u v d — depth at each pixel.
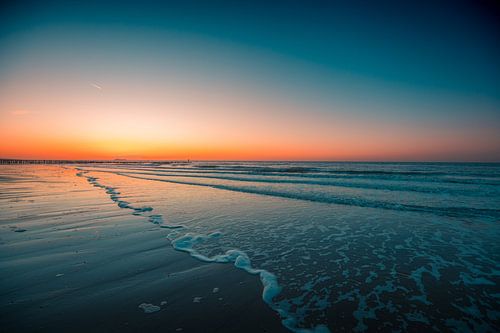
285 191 15.87
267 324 3.08
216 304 3.50
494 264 5.07
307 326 3.07
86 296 3.63
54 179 24.28
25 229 7.01
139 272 4.51
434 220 8.72
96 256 5.21
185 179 26.56
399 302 3.68
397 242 6.51
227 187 18.34
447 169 42.94
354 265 5.07
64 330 2.84
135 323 3.02
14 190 15.31
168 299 3.61
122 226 7.61
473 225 8.06
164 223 8.11
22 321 3.00
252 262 5.18
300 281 4.33
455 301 3.70
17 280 4.07
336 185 19.11
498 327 3.09
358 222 8.52
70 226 7.42
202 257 5.34
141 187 18.69
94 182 22.09
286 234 7.18
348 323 3.15
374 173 32.62
